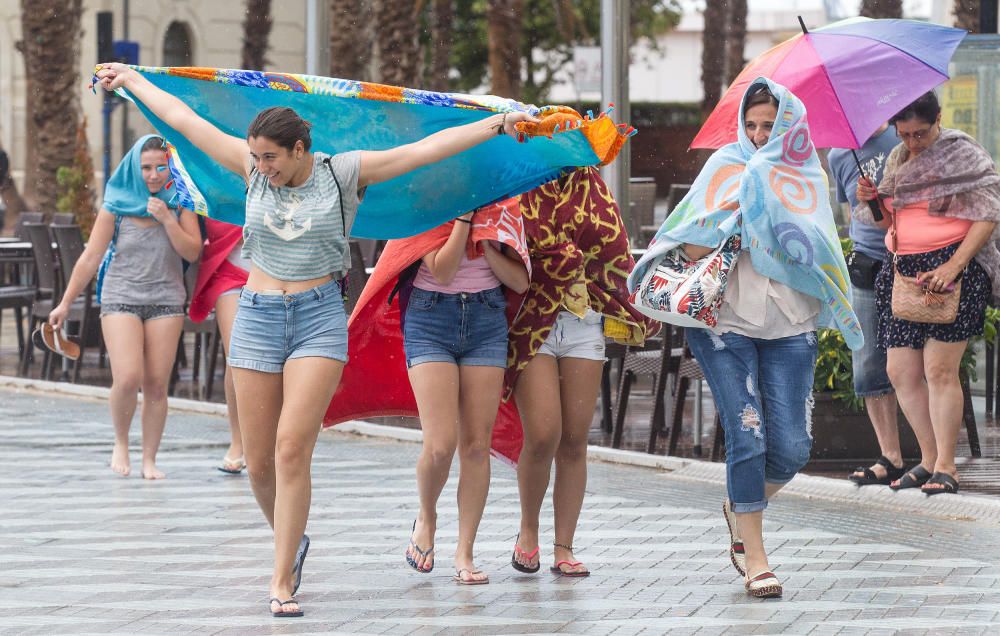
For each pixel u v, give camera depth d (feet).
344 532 53.06
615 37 85.30
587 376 44.98
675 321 42.39
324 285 41.73
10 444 73.15
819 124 52.42
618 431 71.00
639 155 277.44
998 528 53.11
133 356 63.41
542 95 272.72
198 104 45.16
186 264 64.23
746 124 43.37
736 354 42.83
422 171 43.37
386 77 179.63
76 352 63.10
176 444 73.56
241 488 61.87
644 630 39.65
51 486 62.18
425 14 269.23
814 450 65.77
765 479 43.96
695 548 50.21
